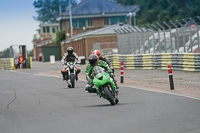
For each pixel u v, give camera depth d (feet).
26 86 262.67
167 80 257.14
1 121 128.06
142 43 433.89
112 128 105.50
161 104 147.95
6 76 388.57
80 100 173.58
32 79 329.11
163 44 390.01
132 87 223.51
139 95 182.29
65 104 162.50
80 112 138.21
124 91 203.62
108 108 144.25
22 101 180.34
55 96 193.98
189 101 153.07
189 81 242.78
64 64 236.63
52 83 277.85
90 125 111.86
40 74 398.01
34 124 119.03
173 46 370.12
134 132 98.94
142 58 373.20
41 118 129.59
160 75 297.53
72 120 122.42
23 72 455.22
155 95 179.32
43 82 291.17
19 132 107.65
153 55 359.66
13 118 132.87
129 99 169.27
